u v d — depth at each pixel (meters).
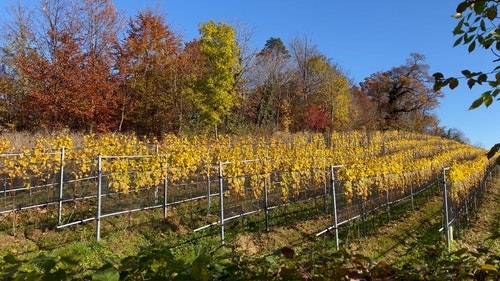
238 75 30.11
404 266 1.80
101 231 7.38
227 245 1.75
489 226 11.14
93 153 10.38
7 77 19.45
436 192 14.22
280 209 9.90
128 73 21.53
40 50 19.09
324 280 1.52
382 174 10.51
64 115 18.67
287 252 1.66
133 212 8.50
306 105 37.12
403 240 8.89
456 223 9.82
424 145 28.02
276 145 16.81
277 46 54.25
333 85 38.00
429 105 50.31
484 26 1.89
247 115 32.06
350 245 8.13
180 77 23.52
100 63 20.42
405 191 12.67
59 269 1.23
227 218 8.59
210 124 24.30
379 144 23.14
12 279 1.24
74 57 18.58
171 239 7.50
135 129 23.22
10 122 19.19
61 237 6.91
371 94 51.81
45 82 18.19
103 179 9.31
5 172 8.13
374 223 9.85
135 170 8.71
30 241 6.67
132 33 22.00
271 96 33.16
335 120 37.69
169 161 10.09
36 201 8.43
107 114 20.00
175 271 1.32
